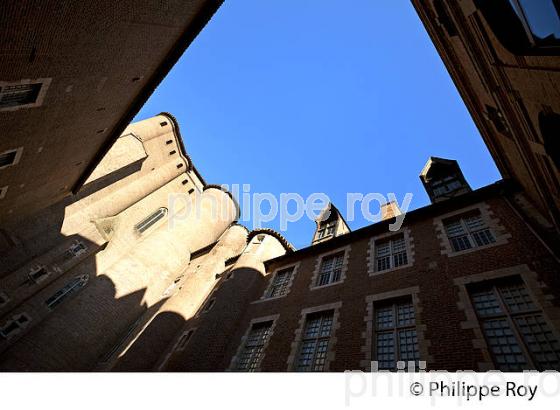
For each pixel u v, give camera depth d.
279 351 10.12
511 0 4.60
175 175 36.09
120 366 15.25
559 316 6.18
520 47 4.88
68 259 23.11
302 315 11.06
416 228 11.40
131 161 28.16
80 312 21.48
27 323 19.64
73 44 9.09
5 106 9.08
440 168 13.92
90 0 8.15
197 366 11.77
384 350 7.98
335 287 11.38
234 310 14.07
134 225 29.73
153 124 33.28
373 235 12.84
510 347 6.39
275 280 15.24
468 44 6.77
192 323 15.58
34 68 8.69
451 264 8.93
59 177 17.09
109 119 15.66
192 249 31.83
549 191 6.88
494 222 9.40
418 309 8.30
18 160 12.02
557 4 3.34
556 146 5.48
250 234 20.39
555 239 7.45
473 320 7.05
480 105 8.78
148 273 26.92
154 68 14.44
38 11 7.21
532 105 5.29
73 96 11.45
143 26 10.86
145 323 22.14
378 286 10.02
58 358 19.17
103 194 27.53
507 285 7.60
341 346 8.73
